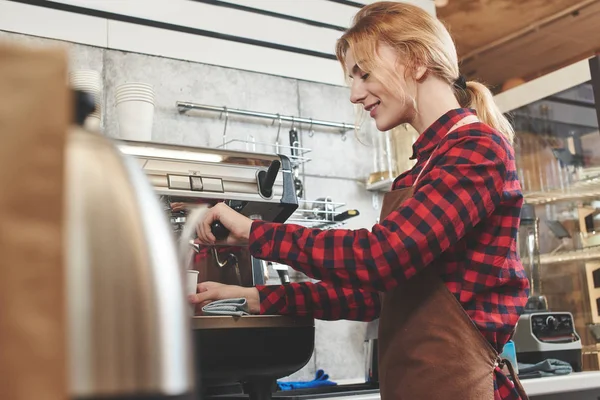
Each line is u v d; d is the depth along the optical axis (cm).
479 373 126
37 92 40
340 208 290
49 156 39
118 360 43
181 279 49
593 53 387
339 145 297
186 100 268
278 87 290
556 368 220
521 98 333
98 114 219
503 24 363
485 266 129
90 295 43
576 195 318
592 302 308
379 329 141
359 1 321
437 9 350
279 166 162
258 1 293
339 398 164
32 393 37
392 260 123
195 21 277
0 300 38
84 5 255
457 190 126
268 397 141
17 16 244
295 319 142
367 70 143
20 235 38
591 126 303
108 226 45
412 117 147
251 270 168
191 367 48
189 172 157
